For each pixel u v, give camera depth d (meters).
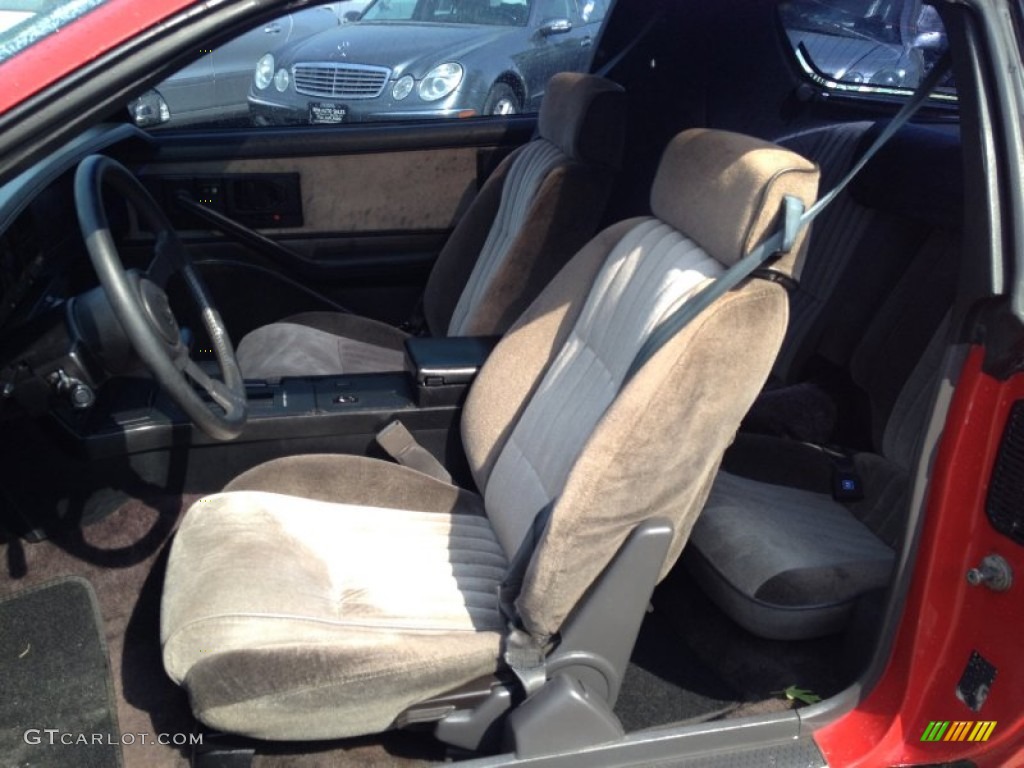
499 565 1.99
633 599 1.52
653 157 2.95
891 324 2.22
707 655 2.09
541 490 1.83
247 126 3.09
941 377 1.51
